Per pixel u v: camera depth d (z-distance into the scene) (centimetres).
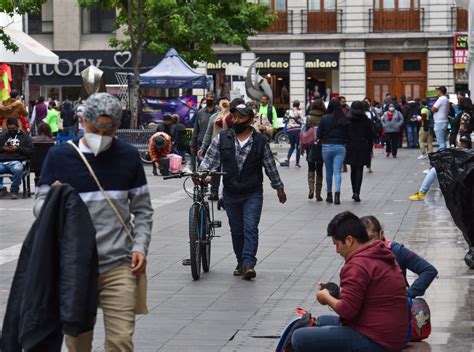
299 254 1831
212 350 1141
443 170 1612
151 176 3609
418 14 7181
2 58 3947
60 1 6925
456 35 5966
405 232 2108
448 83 7188
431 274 1120
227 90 6681
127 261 884
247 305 1391
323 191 3038
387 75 7262
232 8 5684
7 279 1603
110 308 867
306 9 7250
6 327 848
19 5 3397
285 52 7275
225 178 1597
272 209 2562
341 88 7250
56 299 823
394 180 3450
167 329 1248
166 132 3912
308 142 2747
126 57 6900
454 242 1950
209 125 2528
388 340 917
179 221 2334
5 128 3203
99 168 880
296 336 930
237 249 1628
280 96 7306
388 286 919
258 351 1133
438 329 1220
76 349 878
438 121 3816
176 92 6119
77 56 6950
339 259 1772
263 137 1598
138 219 902
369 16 7219
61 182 876
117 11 6912
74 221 823
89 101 872
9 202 2745
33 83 6975
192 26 5331
